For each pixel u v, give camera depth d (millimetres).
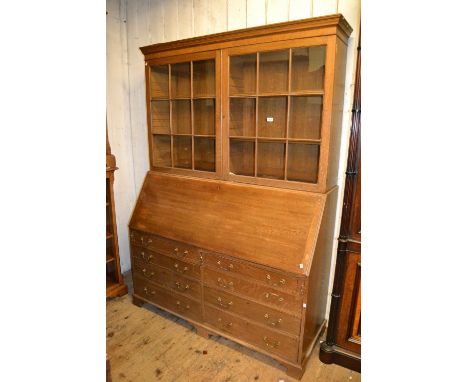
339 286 1653
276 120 1845
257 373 1671
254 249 1606
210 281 1795
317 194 1607
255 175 1817
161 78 2131
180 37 2289
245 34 1616
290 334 1576
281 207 1645
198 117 2070
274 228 1609
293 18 1823
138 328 2016
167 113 2186
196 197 1923
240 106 1890
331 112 1516
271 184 1730
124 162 2693
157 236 1975
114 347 1847
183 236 1845
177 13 2256
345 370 1694
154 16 2369
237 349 1844
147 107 2121
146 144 2645
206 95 1950
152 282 2098
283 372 1677
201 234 1794
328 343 1743
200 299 1874
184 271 1899
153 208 2064
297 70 1717
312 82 1688
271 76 1802
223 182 1877
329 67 1469
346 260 1616
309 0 1759
